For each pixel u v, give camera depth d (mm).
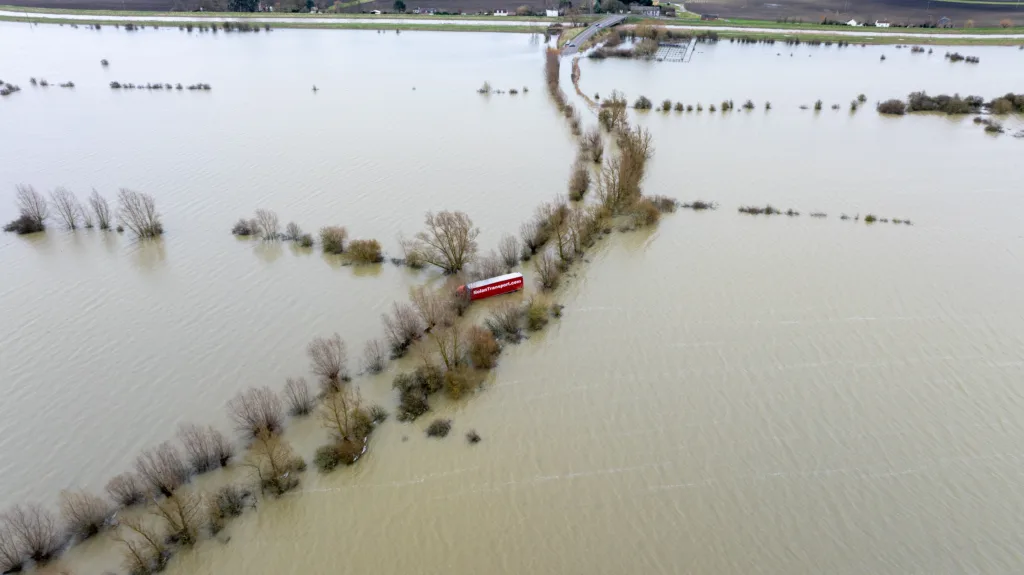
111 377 74062
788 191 114625
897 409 69125
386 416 68438
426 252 92062
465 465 63812
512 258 92562
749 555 56031
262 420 64438
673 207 108688
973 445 65000
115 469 62844
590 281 90500
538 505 60219
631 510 59750
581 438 66500
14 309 85312
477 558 55906
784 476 62531
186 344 79062
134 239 101438
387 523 58594
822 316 82812
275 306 85875
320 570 54906
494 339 76375
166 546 55812
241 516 58625
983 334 79312
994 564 54781
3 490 61000
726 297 86625
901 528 57781
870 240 99312
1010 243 97938
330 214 108125
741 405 70000
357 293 88312
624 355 76875
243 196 113750
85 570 54062
